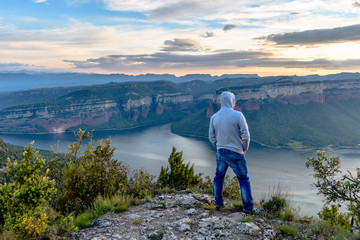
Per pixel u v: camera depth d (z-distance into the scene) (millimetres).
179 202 5848
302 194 94938
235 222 4391
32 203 4879
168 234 4043
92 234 4242
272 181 119938
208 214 4984
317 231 4168
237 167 4793
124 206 5598
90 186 6578
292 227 4137
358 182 5297
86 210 5836
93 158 7145
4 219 4766
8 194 4867
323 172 6152
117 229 4391
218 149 5000
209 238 3854
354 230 4109
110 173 7117
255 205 5555
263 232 4016
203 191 8273
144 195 6906
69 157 9562
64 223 4598
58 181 9289
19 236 4152
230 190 7535
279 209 5027
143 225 4523
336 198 5922
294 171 143250
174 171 8898
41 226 4281
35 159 5332
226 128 4730
